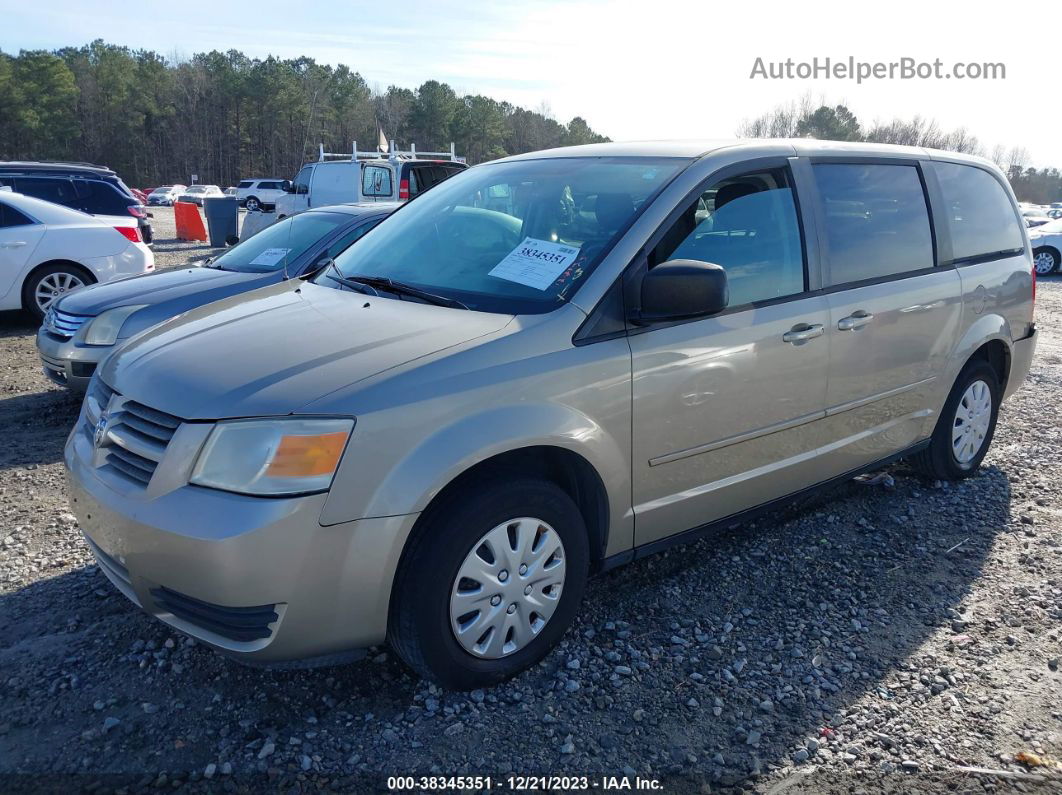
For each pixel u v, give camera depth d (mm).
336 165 17922
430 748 2625
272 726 2703
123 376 2941
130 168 87438
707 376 3248
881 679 3041
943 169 4582
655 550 3344
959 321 4473
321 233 6637
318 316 3129
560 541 2955
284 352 2787
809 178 3789
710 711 2842
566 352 2889
